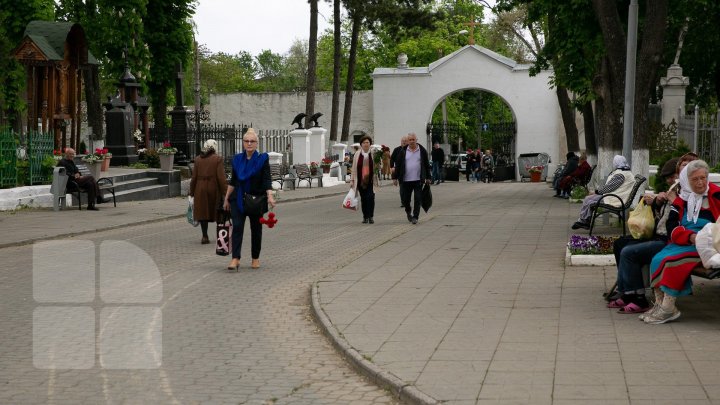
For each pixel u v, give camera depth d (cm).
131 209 2552
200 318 1014
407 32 4969
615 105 2066
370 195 2167
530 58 7800
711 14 3139
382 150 5481
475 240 1700
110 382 743
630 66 1708
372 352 801
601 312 953
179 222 2272
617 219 1891
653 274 893
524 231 1866
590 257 1298
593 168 3114
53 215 2325
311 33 4675
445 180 5694
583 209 1761
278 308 1078
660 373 696
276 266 1437
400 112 5994
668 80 3169
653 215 974
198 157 1741
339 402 684
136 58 4731
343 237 1867
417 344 825
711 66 3594
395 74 5975
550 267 1298
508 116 8206
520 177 5709
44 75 3562
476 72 5888
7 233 1853
